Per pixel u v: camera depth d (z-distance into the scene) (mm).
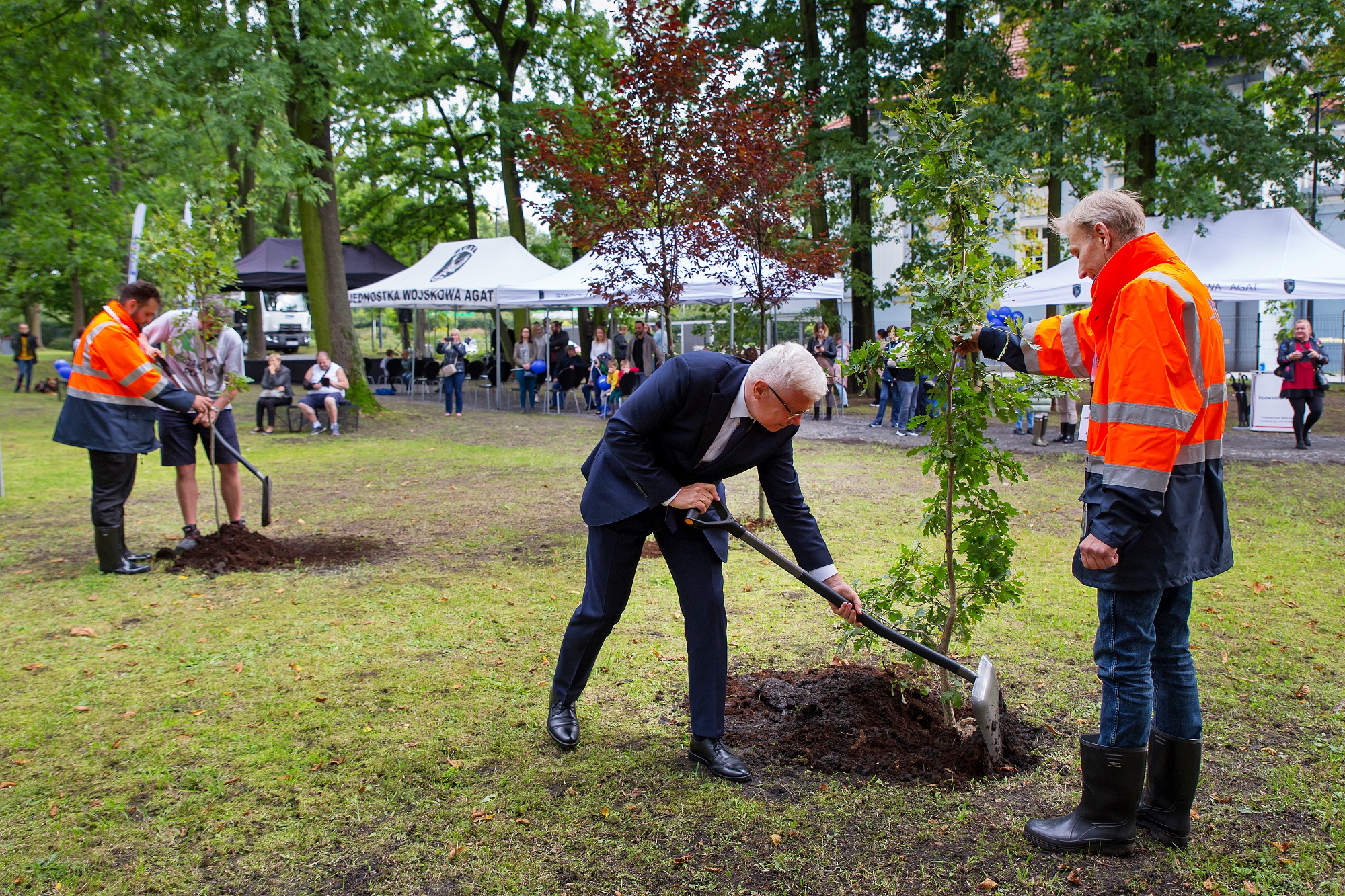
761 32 18344
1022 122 15594
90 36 13602
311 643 4512
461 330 45500
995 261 3188
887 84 17547
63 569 5965
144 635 4637
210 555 6090
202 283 6371
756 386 2848
